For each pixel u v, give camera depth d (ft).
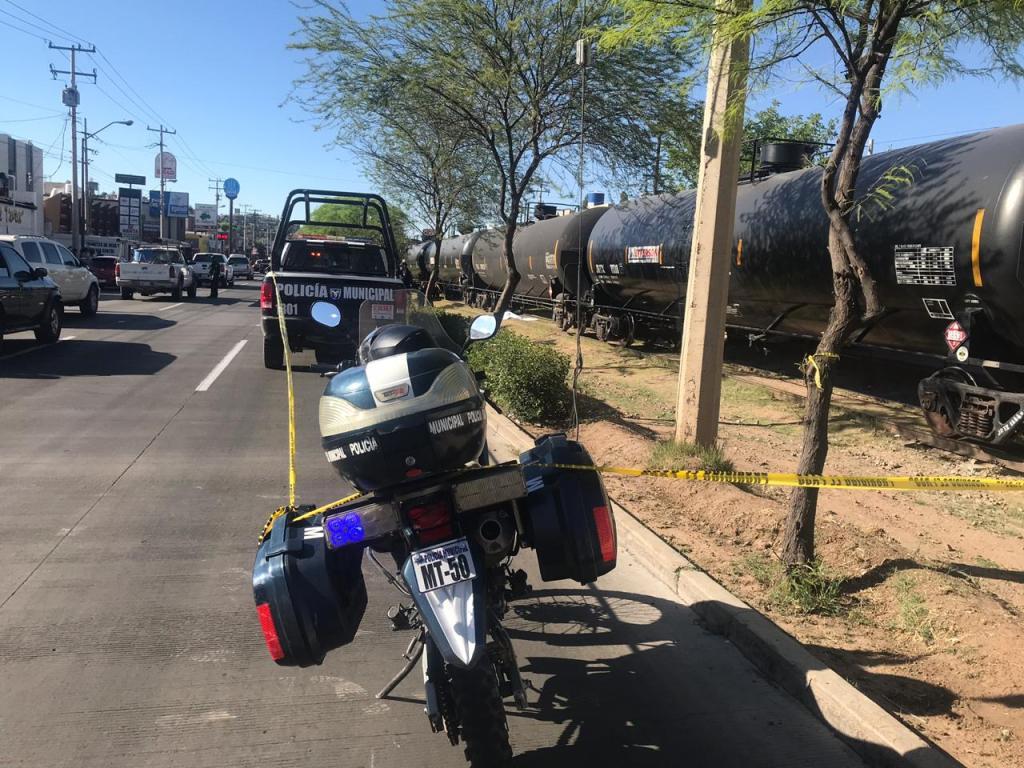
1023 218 21.44
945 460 24.64
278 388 35.96
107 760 9.60
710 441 22.49
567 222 58.65
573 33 40.93
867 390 36.96
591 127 45.78
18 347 46.65
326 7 42.96
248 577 15.23
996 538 17.84
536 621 13.79
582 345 54.19
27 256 56.75
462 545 8.47
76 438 25.72
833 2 12.72
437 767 9.62
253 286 169.07
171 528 17.75
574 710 10.96
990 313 23.47
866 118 13.10
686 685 11.66
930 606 13.47
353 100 45.70
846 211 13.48
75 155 145.89
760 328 40.37
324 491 20.85
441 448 8.66
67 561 15.72
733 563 15.85
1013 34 12.76
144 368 40.70
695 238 21.91
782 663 11.63
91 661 11.94
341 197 42.63
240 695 11.13
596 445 25.91
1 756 9.61
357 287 36.35
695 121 44.93
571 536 9.63
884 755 9.59
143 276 98.27
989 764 9.46
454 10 41.01
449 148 61.82
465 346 12.25
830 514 19.15
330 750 9.92
